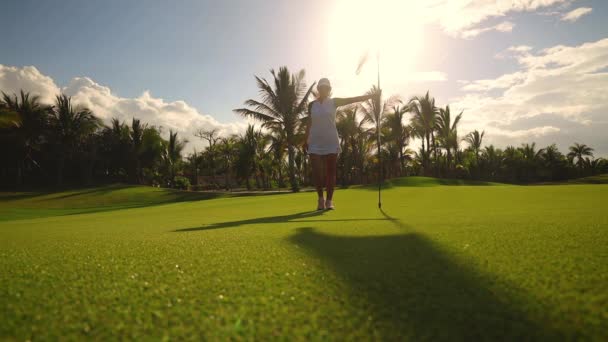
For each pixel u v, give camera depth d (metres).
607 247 1.21
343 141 32.66
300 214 3.89
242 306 0.76
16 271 1.16
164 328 0.66
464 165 55.03
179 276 1.04
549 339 0.56
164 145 44.78
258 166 47.22
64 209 18.75
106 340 0.61
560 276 0.88
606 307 0.67
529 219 2.21
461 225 2.02
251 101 24.12
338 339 0.58
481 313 0.68
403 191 8.70
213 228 2.59
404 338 0.58
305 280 0.95
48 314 0.75
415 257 1.19
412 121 36.12
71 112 32.78
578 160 71.69
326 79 4.23
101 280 1.02
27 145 31.69
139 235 2.29
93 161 39.09
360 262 1.15
